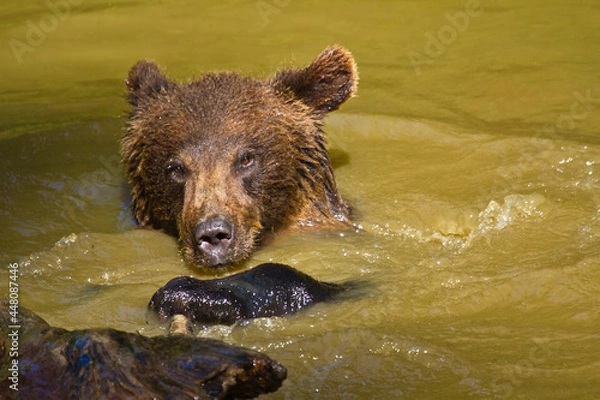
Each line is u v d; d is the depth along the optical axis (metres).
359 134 15.38
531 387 7.42
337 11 23.92
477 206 12.14
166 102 11.97
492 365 7.84
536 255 10.49
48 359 7.15
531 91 17.16
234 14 23.95
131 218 12.74
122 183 13.78
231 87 12.10
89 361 6.98
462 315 9.05
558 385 7.43
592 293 9.35
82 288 10.18
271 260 11.01
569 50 19.64
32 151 14.88
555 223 11.40
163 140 11.60
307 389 7.59
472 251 10.85
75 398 6.79
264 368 7.04
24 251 11.45
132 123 12.39
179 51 20.94
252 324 8.84
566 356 7.96
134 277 10.59
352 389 7.58
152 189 11.90
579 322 8.72
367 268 10.55
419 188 13.05
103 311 9.32
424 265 10.49
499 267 10.21
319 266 10.70
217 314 8.80
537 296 9.38
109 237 11.72
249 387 7.08
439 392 7.45
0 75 19.62
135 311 9.26
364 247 11.28
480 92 17.31
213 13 24.11
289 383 7.70
